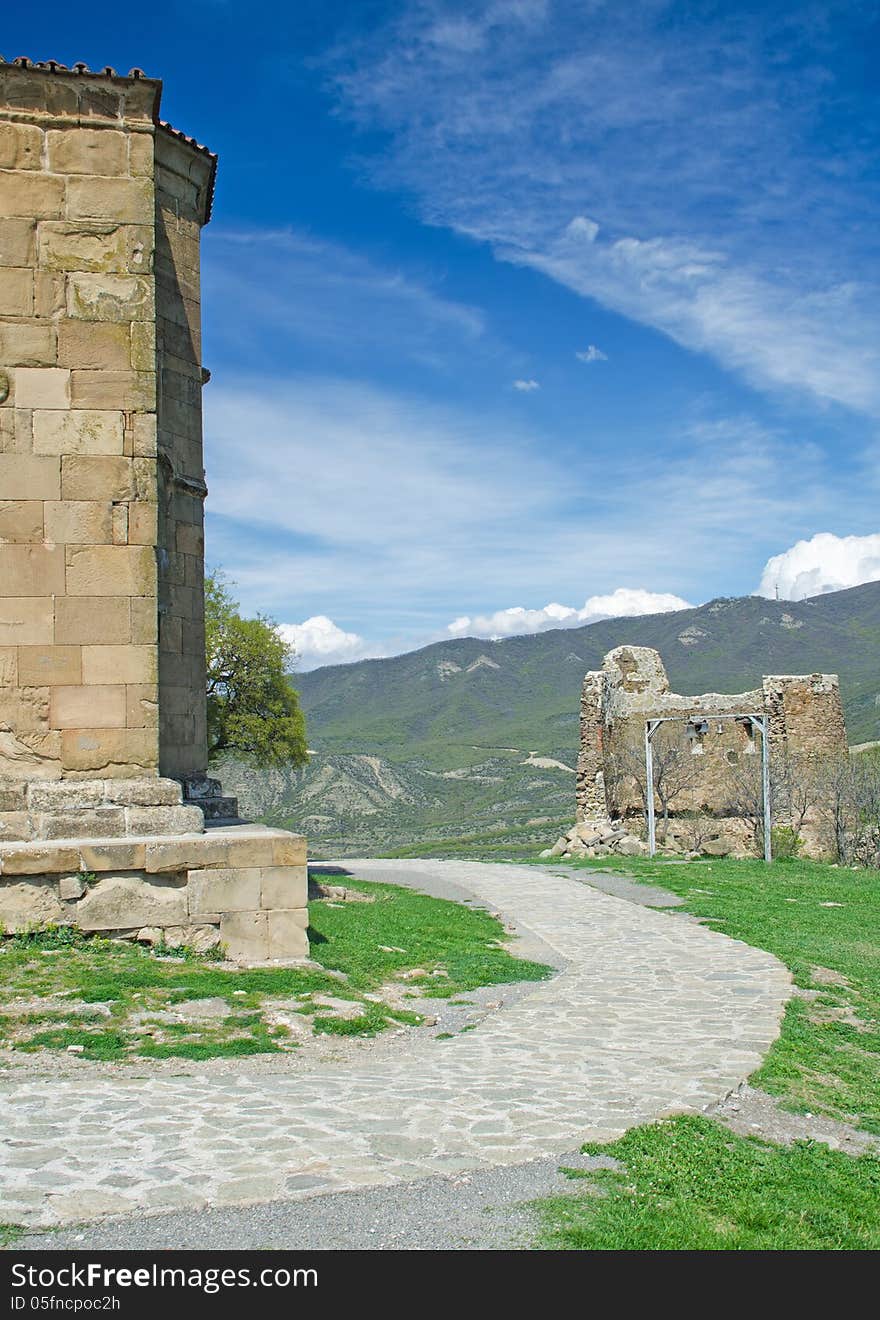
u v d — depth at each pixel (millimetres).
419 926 16094
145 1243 4984
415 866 29000
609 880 24266
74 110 12055
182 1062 8008
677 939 16141
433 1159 6219
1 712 11461
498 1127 6867
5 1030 8359
